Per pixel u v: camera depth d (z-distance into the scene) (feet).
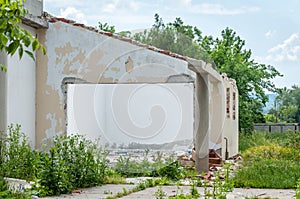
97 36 40.37
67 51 40.93
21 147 31.22
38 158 29.99
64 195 27.86
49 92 41.06
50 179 28.04
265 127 91.50
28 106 40.11
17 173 29.71
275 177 33.35
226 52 89.71
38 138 41.04
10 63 37.55
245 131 82.58
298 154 47.14
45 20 40.88
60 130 40.78
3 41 13.79
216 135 45.96
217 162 44.60
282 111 159.43
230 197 27.14
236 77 87.30
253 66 94.12
